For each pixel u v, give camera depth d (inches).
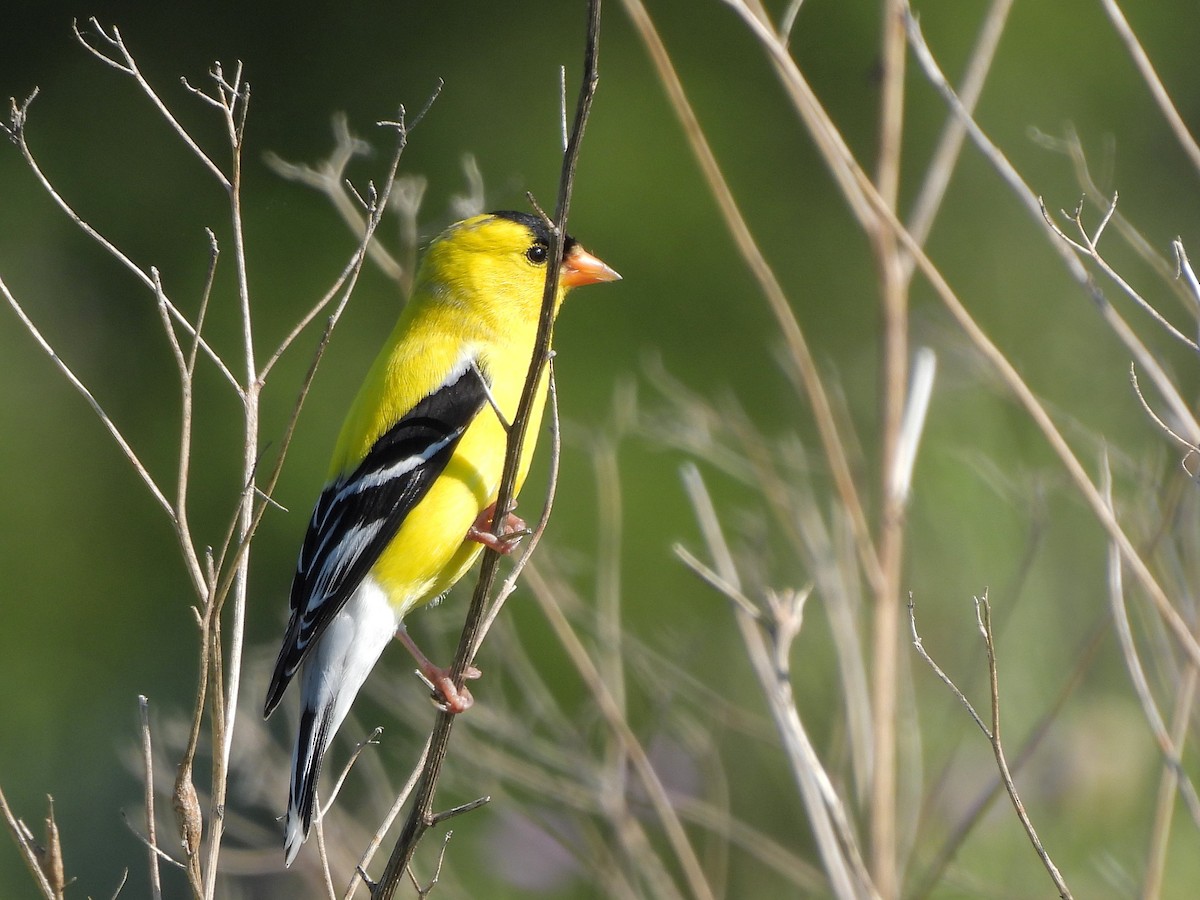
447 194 713.0
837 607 306.2
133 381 705.0
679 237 713.6
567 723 357.7
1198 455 239.0
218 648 212.4
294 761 287.4
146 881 565.0
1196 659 238.7
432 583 306.5
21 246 723.4
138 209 725.3
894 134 330.0
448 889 358.9
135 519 684.7
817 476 461.4
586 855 342.6
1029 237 602.9
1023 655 371.9
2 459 684.1
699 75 743.1
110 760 622.5
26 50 745.0
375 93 732.7
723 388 653.9
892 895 285.9
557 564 426.0
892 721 300.0
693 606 610.9
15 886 555.5
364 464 302.4
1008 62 709.9
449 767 385.7
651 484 627.2
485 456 304.5
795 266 722.8
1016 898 322.0
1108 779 360.8
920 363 321.4
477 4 745.6
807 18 750.5
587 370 676.7
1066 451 253.4
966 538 383.6
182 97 734.5
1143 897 268.7
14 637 659.4
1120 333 245.8
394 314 685.9
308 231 698.8
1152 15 727.7
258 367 681.0
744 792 391.2
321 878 338.0
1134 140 707.4
